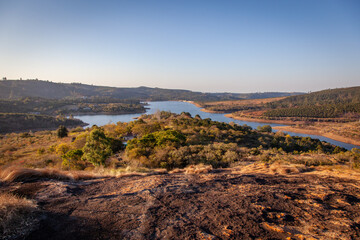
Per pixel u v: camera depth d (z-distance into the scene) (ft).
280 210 10.89
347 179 16.40
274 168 21.88
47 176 16.44
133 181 16.67
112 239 8.13
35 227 8.71
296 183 15.74
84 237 8.18
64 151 80.89
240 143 136.77
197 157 50.88
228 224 9.40
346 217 9.98
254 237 8.37
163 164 47.91
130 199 12.39
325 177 17.25
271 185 15.31
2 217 8.79
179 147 63.46
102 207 11.18
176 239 8.17
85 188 14.65
